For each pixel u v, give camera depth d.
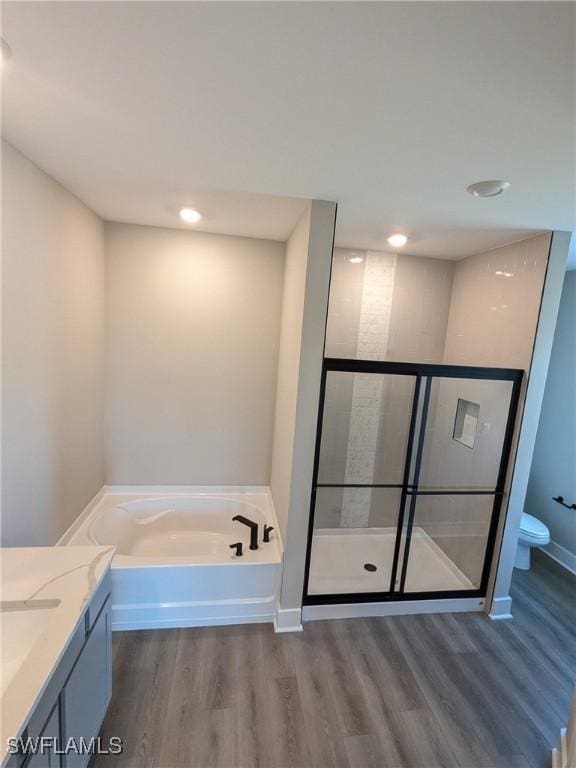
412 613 2.53
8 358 1.61
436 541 2.91
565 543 3.32
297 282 2.25
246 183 1.80
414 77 0.98
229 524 3.09
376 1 0.76
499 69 0.93
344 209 2.07
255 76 1.03
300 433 2.12
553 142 1.26
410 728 1.75
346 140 1.35
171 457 3.06
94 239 2.49
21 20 0.86
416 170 1.55
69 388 2.23
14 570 1.40
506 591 2.55
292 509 2.19
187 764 1.54
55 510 2.09
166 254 2.79
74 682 1.23
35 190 1.75
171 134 1.39
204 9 0.81
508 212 1.96
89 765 1.51
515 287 2.49
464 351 3.02
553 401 3.50
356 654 2.15
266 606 2.34
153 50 0.95
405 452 2.58
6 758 0.81
